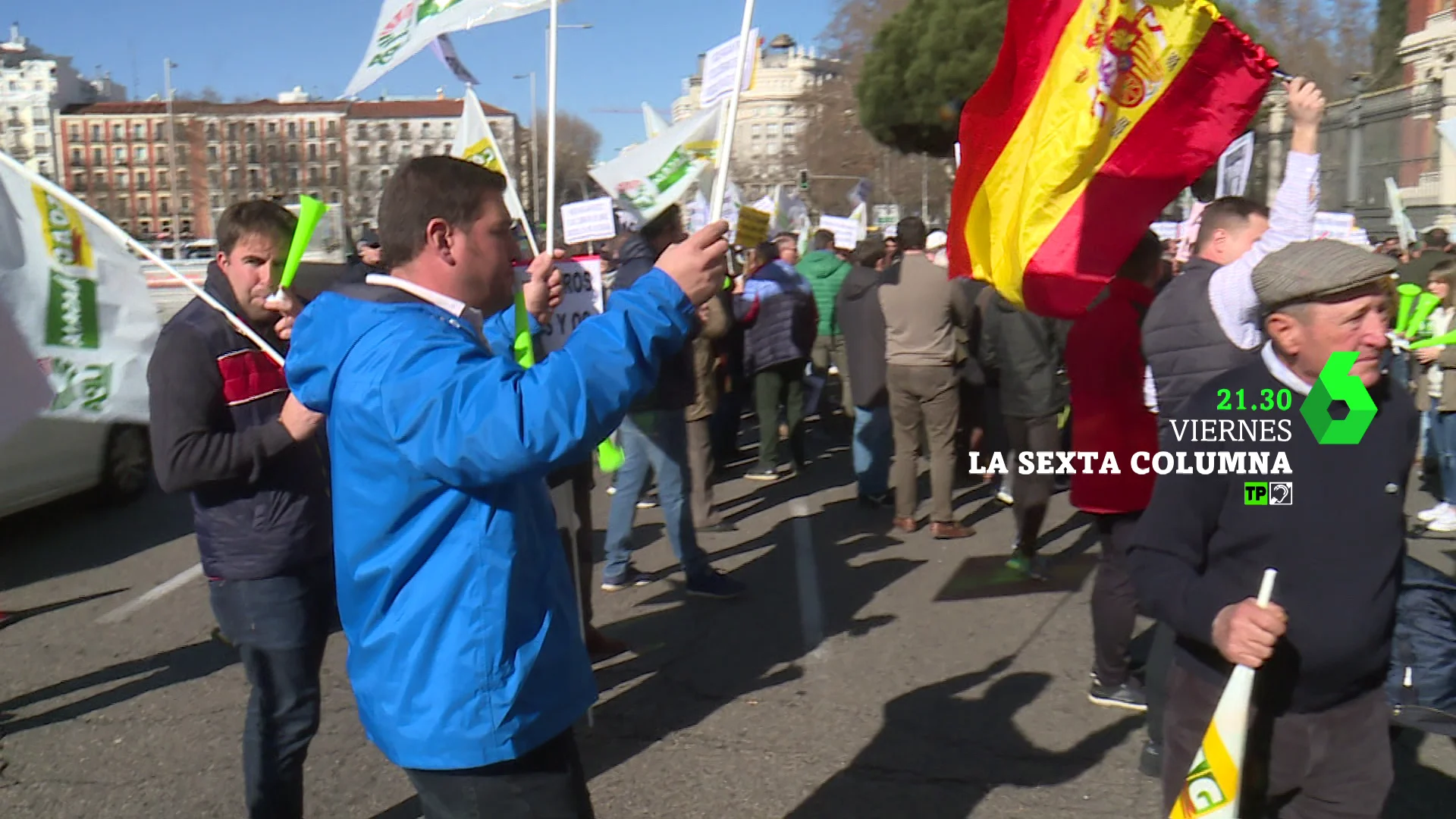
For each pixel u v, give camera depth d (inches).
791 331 336.5
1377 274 79.2
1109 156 128.8
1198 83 127.3
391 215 81.5
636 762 155.6
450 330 77.0
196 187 3351.4
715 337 274.5
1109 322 155.1
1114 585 164.2
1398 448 84.0
